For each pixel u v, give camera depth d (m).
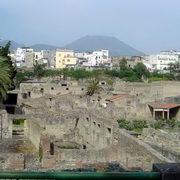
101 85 118.69
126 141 33.12
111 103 71.81
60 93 101.88
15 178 6.77
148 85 93.12
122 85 102.00
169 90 84.75
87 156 31.67
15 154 30.11
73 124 56.81
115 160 32.50
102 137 45.03
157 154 27.34
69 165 30.66
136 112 70.75
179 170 6.70
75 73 152.38
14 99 83.25
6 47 82.88
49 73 154.25
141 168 28.11
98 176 6.63
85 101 78.44
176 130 58.72
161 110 71.06
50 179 6.69
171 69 188.88
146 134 47.91
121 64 193.25
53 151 36.16
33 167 30.11
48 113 61.69
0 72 55.59
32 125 44.50
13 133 49.53
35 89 97.31
